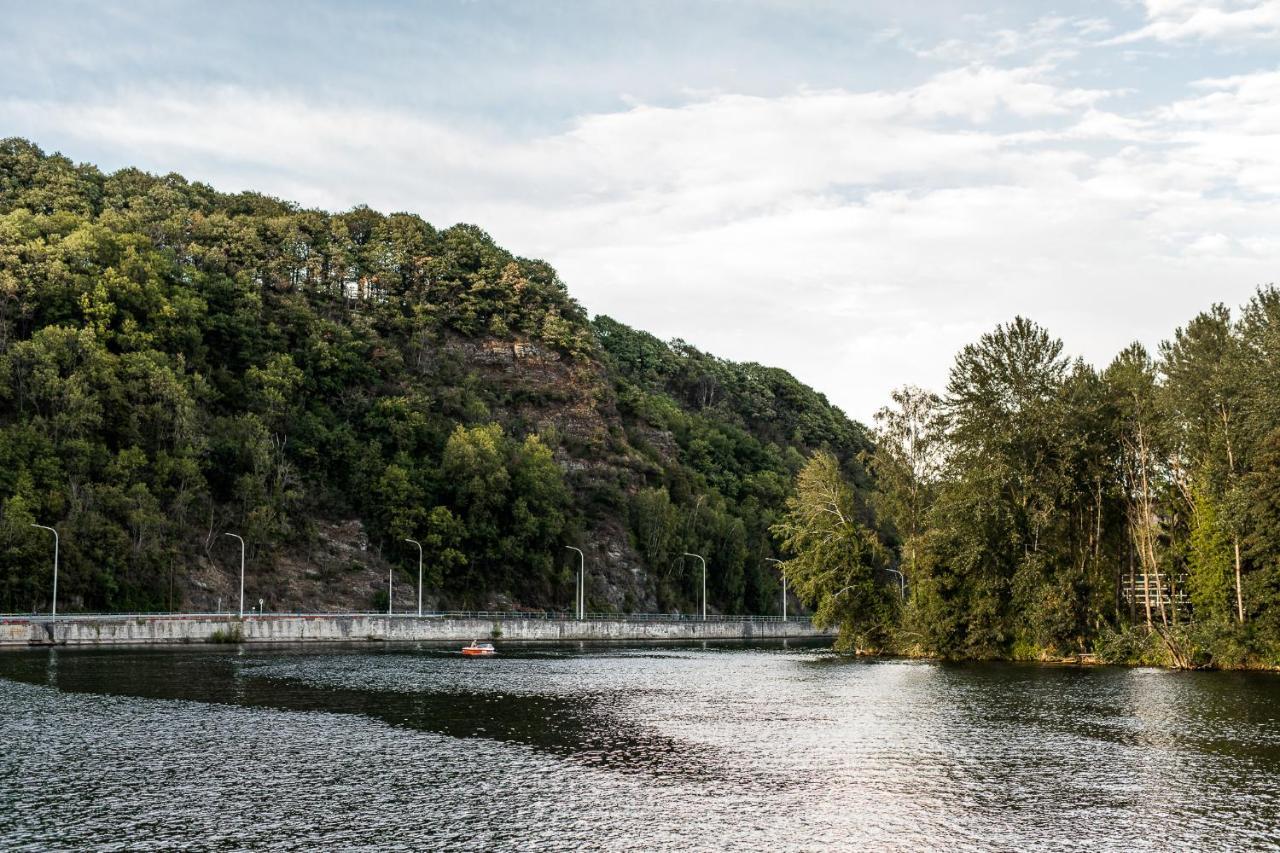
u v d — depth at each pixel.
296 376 179.12
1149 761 44.44
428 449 184.75
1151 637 91.06
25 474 123.75
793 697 68.19
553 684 77.25
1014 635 99.31
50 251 162.75
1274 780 40.56
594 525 192.50
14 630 105.56
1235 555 86.31
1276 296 86.31
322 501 164.75
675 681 80.31
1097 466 96.44
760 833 32.69
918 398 107.00
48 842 31.38
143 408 144.88
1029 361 97.31
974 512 94.81
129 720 55.38
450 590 165.25
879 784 39.75
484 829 32.97
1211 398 88.62
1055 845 31.56
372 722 55.31
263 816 34.53
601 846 31.14
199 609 135.75
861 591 108.75
